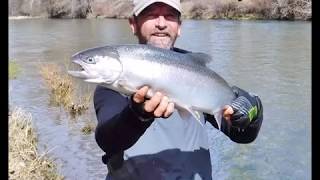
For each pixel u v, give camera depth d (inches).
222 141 390.3
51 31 1636.3
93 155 362.6
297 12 1686.8
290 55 874.1
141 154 109.3
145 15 111.4
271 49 954.1
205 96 106.0
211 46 1011.3
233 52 920.3
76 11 2549.2
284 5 1710.1
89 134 416.5
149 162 109.1
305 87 598.5
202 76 105.2
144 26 112.0
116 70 95.3
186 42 1080.8
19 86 633.6
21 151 316.2
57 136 408.2
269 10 1775.3
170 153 110.3
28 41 1288.1
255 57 855.1
